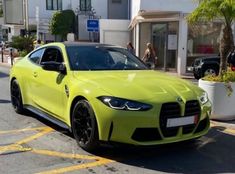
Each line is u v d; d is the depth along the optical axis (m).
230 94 7.37
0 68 20.72
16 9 42.97
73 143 6.04
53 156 5.46
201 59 17.22
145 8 19.58
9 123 7.34
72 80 5.89
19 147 5.88
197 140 6.24
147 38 21.38
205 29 19.95
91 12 38.84
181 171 4.94
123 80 5.58
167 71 20.61
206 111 5.62
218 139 6.34
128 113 4.98
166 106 5.11
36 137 6.40
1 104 9.26
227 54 7.83
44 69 6.44
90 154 5.53
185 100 5.27
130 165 5.12
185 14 19.28
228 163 5.26
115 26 25.84
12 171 4.91
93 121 5.26
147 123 5.00
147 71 6.43
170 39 20.31
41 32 38.56
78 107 5.59
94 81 5.58
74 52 6.53
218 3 7.48
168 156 5.48
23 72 7.72
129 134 5.01
